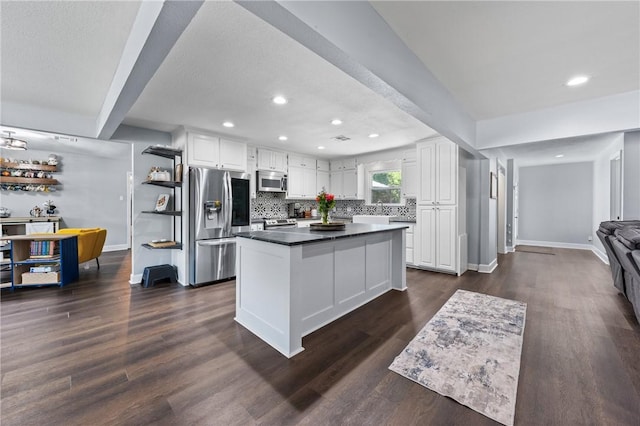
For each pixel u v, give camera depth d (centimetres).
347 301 285
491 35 188
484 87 269
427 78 233
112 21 168
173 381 171
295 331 207
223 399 155
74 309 289
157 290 356
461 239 431
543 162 687
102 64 218
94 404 150
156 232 402
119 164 655
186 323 256
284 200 600
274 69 221
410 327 247
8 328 243
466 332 236
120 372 180
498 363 189
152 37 138
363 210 620
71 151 568
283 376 177
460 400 154
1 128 311
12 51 199
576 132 304
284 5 113
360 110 312
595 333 232
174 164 403
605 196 545
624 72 238
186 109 306
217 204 390
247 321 248
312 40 136
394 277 360
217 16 159
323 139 448
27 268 376
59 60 212
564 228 702
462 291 350
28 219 522
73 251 400
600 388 163
